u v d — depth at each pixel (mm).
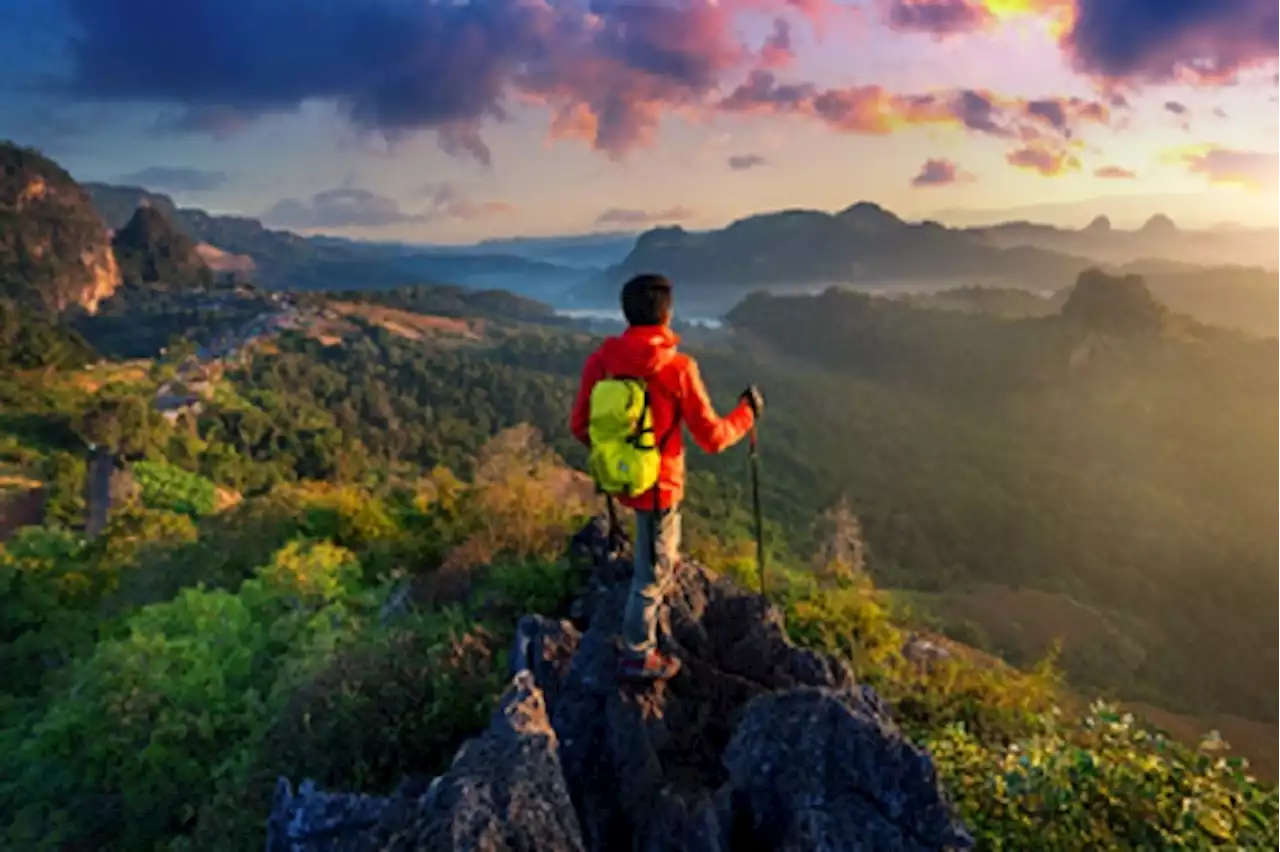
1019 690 7797
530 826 3500
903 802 3740
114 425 70438
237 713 6613
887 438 153875
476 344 197375
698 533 10250
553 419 125375
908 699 7504
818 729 3928
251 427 91688
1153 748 5914
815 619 8109
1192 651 70562
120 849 5852
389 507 11734
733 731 4543
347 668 5879
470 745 4008
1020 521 107562
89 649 9375
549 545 8445
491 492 9711
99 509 50562
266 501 11945
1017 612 69188
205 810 5535
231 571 10523
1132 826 5176
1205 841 4918
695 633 5047
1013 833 5160
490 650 6145
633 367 4285
